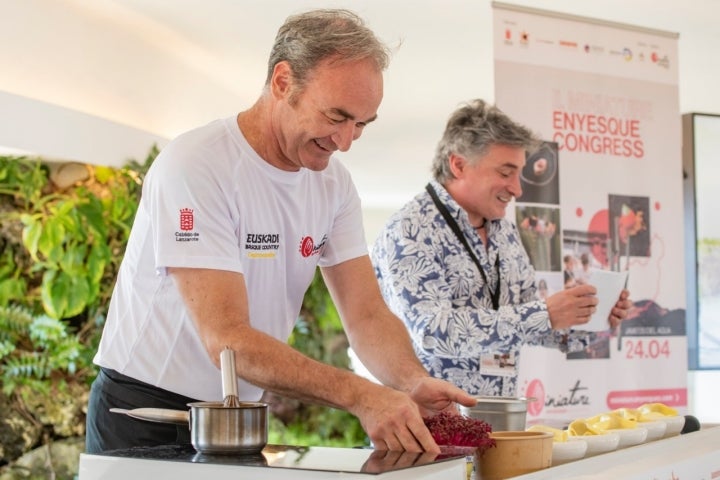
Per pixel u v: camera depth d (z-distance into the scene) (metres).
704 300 5.51
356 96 1.71
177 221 1.74
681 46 5.05
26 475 4.39
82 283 4.61
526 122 3.77
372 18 4.61
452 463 1.33
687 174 5.57
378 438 1.46
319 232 2.00
